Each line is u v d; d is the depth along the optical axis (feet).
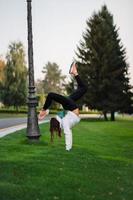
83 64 181.16
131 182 31.89
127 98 181.68
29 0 57.11
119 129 100.63
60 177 32.30
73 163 39.06
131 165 39.86
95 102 177.88
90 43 181.47
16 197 26.23
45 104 43.06
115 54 180.65
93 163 39.73
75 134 77.82
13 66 253.03
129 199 27.04
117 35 184.75
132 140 68.69
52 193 27.45
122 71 182.60
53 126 54.80
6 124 112.98
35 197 26.37
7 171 33.68
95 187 29.68
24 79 254.27
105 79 176.45
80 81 44.39
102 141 65.41
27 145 53.06
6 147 49.75
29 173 33.30
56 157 42.29
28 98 55.98
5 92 252.83
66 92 188.75
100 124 128.47
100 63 178.91
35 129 55.26
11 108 280.31
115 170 36.65
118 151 52.11
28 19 57.00
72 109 45.42
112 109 178.81
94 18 184.85
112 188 29.63
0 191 27.40
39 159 40.34
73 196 26.91
